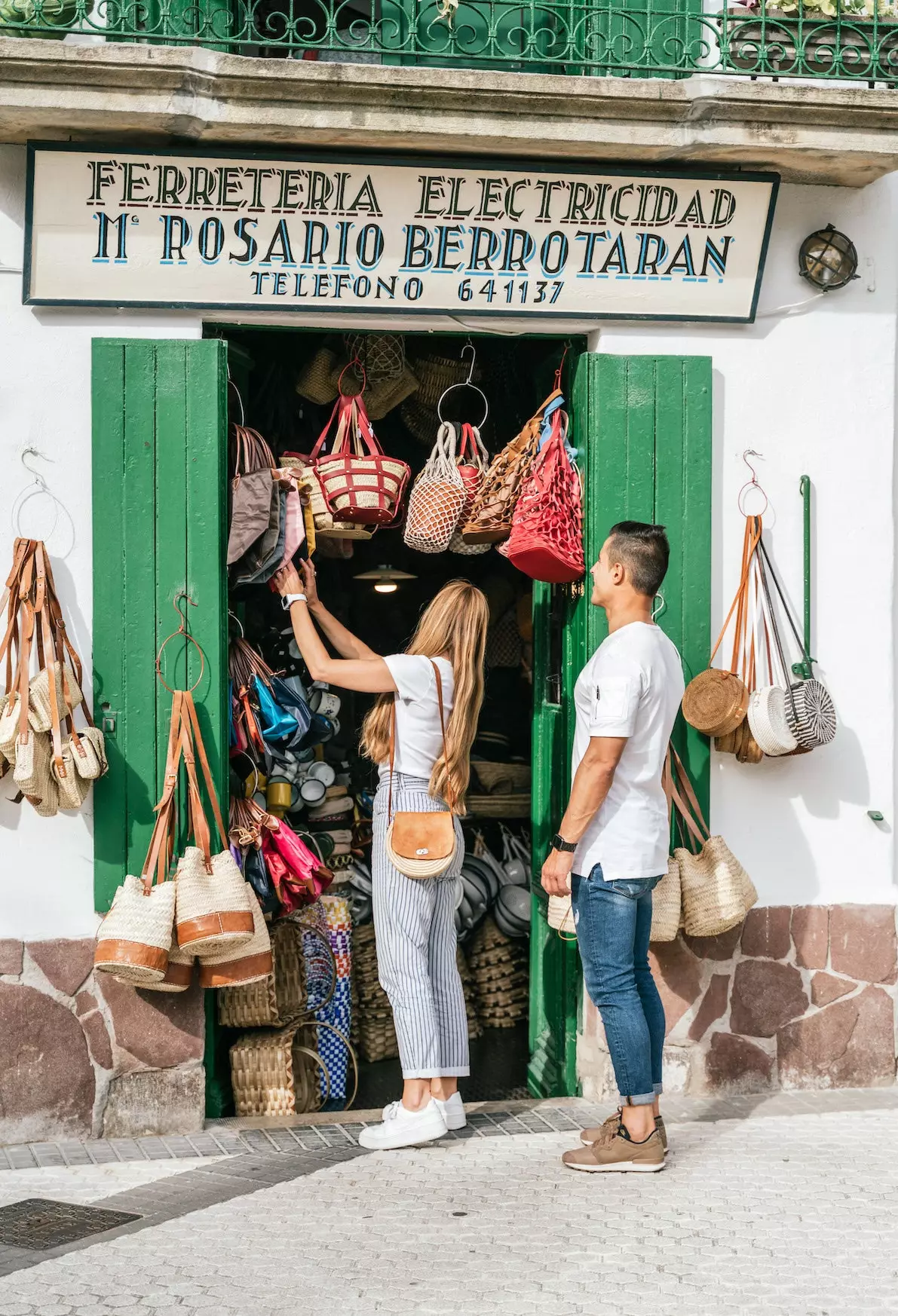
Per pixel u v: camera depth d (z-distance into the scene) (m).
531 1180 4.24
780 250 5.10
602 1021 4.29
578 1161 4.32
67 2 4.57
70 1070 4.64
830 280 5.10
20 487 4.65
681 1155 4.45
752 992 5.11
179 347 4.67
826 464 5.17
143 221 4.55
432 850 4.44
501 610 6.80
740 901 4.83
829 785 5.17
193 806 4.55
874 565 5.21
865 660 5.21
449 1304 3.38
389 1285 3.48
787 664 5.15
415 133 4.45
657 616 5.01
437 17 4.90
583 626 5.05
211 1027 4.97
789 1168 4.33
